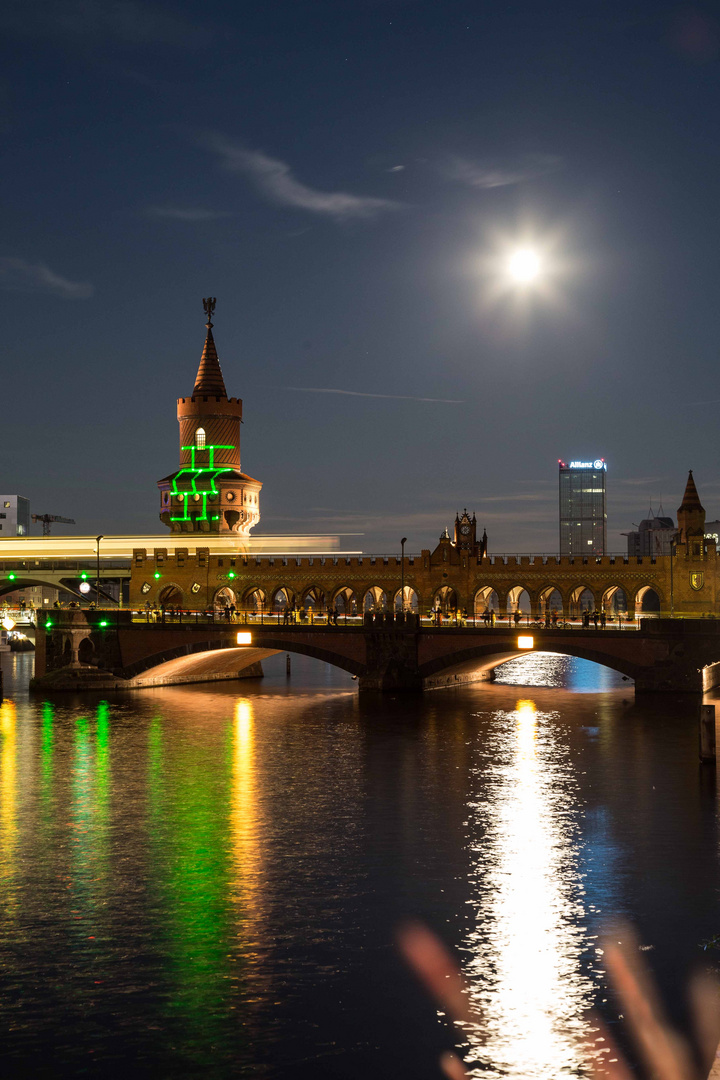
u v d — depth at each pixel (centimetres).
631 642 9662
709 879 4297
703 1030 3019
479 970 3428
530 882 4278
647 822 5203
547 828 5109
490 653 10112
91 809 5562
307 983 3347
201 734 8069
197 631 11025
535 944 3631
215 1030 3053
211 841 4922
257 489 15700
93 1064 2878
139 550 13200
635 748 7281
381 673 10412
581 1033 3008
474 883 4272
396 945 3631
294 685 12438
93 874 4428
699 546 11512
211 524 15225
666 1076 2781
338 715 9175
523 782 6169
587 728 8262
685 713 8888
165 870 4472
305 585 12675
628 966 3441
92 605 13950
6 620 13875
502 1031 3031
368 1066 2853
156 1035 3025
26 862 4600
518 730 8194
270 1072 2830
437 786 6072
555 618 11256
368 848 4781
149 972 3434
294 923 3847
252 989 3309
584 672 15412
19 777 6381
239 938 3712
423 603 12338
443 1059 2881
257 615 12281
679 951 3559
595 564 11838
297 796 5844
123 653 11362
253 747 7444
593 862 4541
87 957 3556
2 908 4016
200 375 15512
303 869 4472
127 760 6938
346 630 10494
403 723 8662
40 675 11294
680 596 11544
